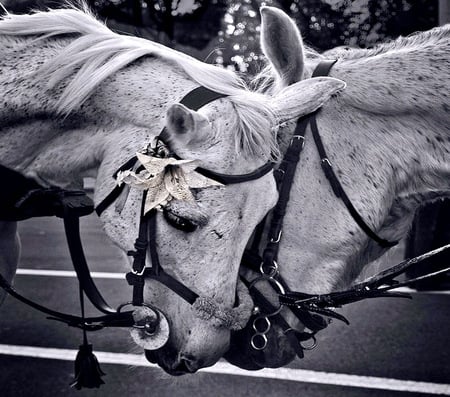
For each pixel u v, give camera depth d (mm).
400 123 2166
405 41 2303
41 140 2072
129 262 1993
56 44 2098
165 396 3283
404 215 2242
